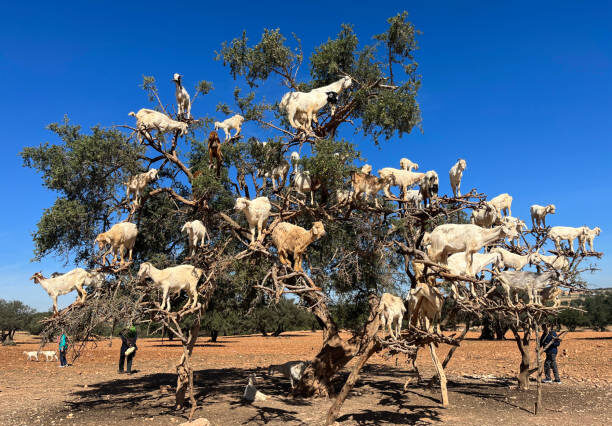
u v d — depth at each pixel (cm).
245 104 1432
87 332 1070
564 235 1268
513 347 3344
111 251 1159
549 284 1099
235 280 1263
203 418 1033
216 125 1442
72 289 1072
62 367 2281
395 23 1377
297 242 1198
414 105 1286
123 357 2050
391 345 943
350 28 1539
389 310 991
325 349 1403
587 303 5766
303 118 1364
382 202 1370
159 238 1514
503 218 1240
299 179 1320
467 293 1081
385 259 1339
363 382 1717
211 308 1694
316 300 1315
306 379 1384
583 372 1930
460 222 1616
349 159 1175
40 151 1266
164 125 1272
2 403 1322
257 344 4516
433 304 1030
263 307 1587
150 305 1145
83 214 1224
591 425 1011
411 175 1323
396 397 1390
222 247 1279
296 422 1077
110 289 1148
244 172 1409
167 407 1244
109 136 1227
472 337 5066
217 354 3172
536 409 1141
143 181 1285
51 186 1252
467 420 1084
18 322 5616
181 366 1204
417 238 1253
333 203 1445
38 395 1457
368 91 1357
